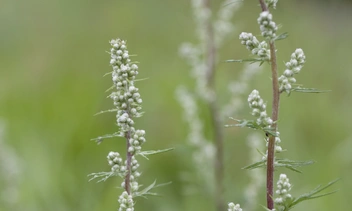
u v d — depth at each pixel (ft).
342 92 41.93
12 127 34.91
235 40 45.70
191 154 27.61
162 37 51.83
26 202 27.63
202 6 28.30
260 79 38.34
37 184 28.73
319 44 49.60
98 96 37.32
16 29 54.49
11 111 37.29
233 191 26.25
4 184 26.58
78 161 31.01
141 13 56.29
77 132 33.32
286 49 47.73
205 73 27.99
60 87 40.01
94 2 59.06
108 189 28.35
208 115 32.19
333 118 37.01
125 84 11.31
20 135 33.27
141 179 29.68
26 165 29.71
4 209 26.21
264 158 11.68
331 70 44.88
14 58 48.55
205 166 26.66
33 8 58.85
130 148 11.36
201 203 28.53
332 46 49.42
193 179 27.68
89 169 30.19
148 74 43.11
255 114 11.12
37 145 31.76
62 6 59.21
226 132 27.94
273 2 11.30
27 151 31.09
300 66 11.33
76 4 59.26
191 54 28.45
